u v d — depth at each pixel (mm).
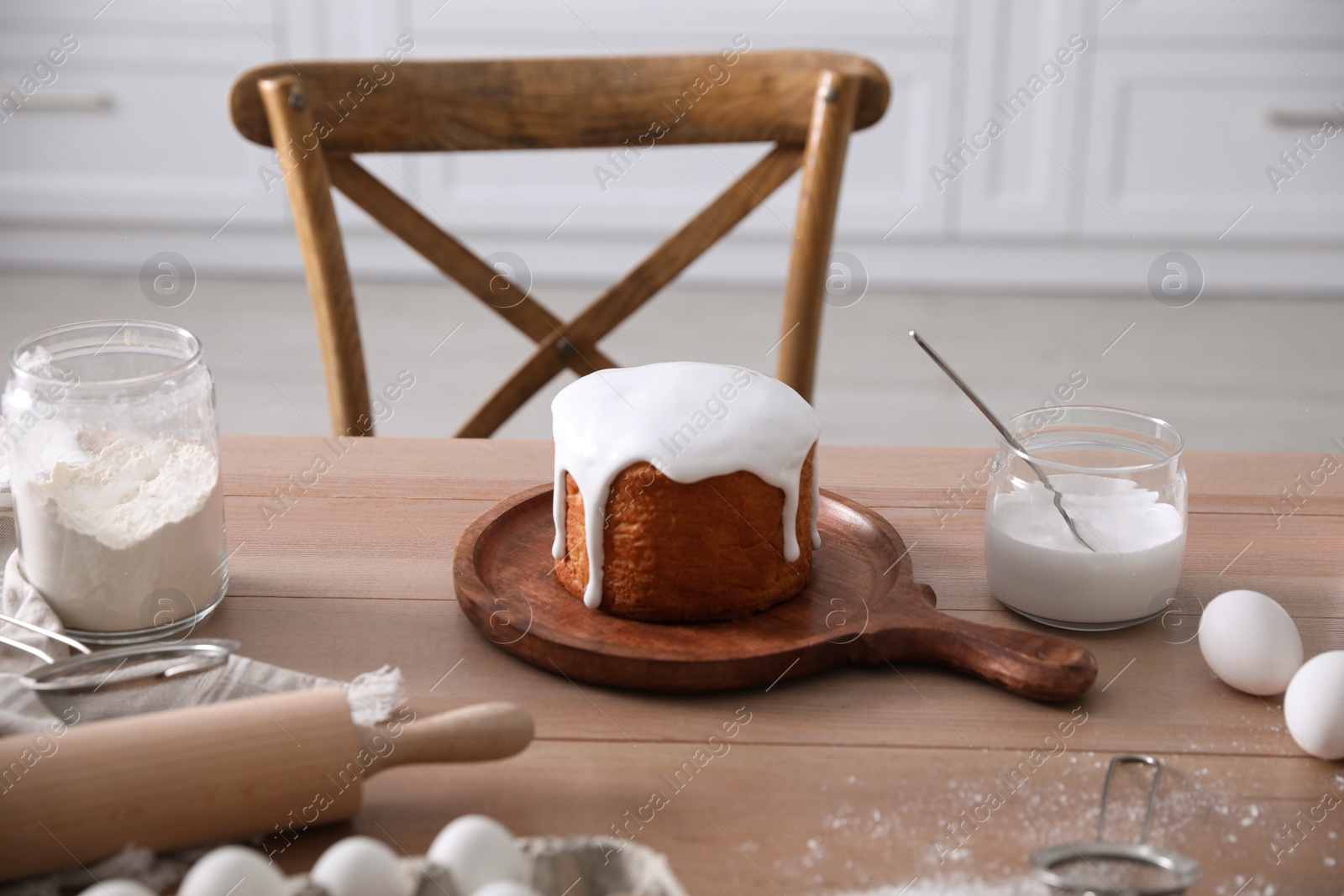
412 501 1219
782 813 968
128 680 1023
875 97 1421
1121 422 1124
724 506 1083
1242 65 2918
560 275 3262
